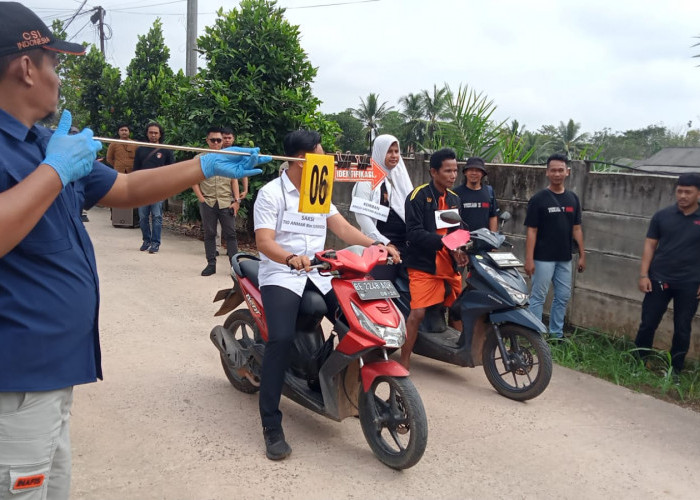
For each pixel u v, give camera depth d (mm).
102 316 6148
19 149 1942
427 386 4973
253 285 4238
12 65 1883
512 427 4230
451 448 3867
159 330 5848
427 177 7891
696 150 24828
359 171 5172
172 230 11961
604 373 5348
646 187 5727
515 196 6867
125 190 2387
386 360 3541
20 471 1928
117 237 10820
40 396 1945
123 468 3430
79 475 3328
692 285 5133
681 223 5148
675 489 3490
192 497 3180
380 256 3641
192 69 13539
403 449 3535
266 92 9734
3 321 1878
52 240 1967
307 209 3357
